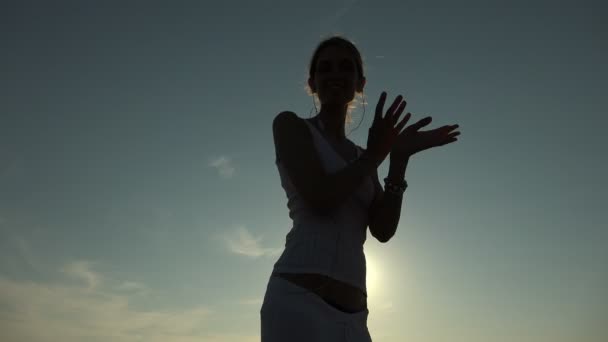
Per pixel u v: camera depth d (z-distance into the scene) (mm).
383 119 1708
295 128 1785
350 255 1719
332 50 2057
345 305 1646
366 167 1658
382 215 1969
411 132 2104
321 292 1608
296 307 1570
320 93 2027
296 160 1693
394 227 2010
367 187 1892
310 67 2182
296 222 1757
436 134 2113
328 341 1549
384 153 1705
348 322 1616
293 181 1683
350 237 1756
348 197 1779
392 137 1702
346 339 1592
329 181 1623
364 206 1890
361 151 2062
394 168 2027
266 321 1606
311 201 1640
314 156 1694
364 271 1781
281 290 1618
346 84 2000
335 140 1983
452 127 2139
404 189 2012
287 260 1672
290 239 1733
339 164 1805
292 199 1789
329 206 1649
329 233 1704
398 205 1989
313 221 1716
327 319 1574
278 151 1833
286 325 1558
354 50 2121
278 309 1586
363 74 2164
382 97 1720
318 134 1842
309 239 1680
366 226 1898
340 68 2014
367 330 1730
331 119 2016
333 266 1654
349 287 1684
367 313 1757
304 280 1616
